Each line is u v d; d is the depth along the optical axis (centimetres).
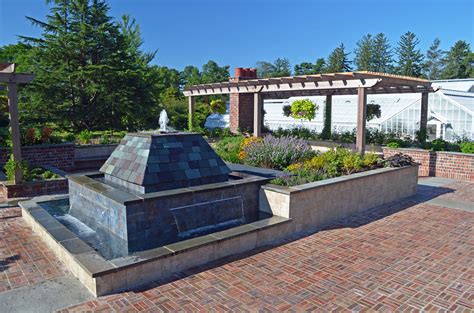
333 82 1084
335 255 514
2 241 554
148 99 2202
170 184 564
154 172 554
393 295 403
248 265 478
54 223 557
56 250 501
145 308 372
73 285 418
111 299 388
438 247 546
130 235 488
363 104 1018
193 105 1716
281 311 369
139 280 423
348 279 440
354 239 580
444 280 439
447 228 635
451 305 383
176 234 532
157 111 2384
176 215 528
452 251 530
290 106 1884
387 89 1389
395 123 1633
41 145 1125
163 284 423
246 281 433
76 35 2045
